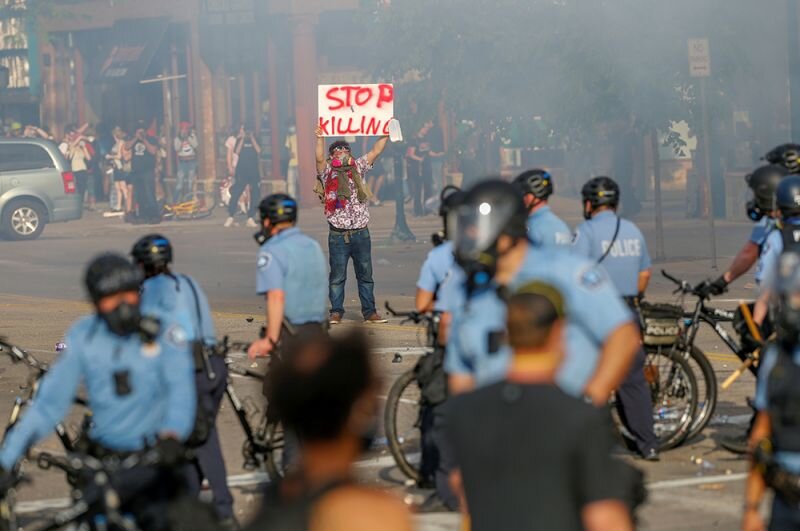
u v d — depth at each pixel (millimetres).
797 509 12898
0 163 71500
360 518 8141
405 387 21203
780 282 13102
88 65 100312
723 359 31125
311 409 8305
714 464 22297
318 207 83250
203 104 91438
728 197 65750
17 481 14430
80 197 72938
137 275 14766
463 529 12344
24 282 52562
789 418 12906
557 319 11141
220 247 63312
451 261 19812
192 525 13977
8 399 28891
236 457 23281
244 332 37344
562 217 70125
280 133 87688
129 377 14648
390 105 39594
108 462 14133
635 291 22312
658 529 18578
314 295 20609
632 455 22812
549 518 10703
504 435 10781
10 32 102500
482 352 13641
